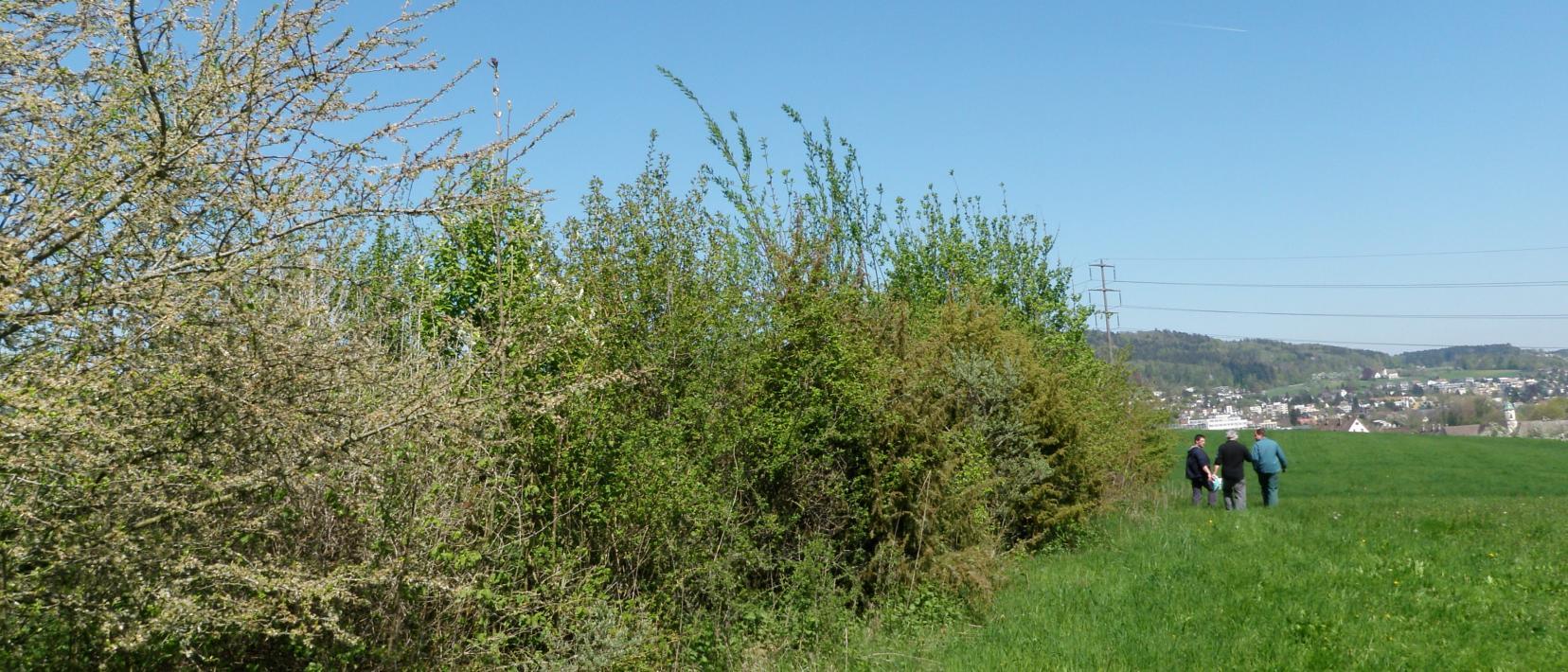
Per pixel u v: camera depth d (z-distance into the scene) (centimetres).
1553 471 4419
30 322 416
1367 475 4338
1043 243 2462
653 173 1005
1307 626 967
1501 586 1166
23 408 385
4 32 430
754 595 932
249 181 479
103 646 483
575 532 807
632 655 733
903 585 1040
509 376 719
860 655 859
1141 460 2409
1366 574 1244
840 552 1039
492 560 710
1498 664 845
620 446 819
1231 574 1252
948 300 1767
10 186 436
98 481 450
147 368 454
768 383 1041
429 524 637
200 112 451
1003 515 1415
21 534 425
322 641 605
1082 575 1270
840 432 1059
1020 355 1564
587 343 848
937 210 2323
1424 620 998
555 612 737
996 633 951
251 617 484
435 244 717
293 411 486
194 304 454
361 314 625
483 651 680
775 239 1156
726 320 969
